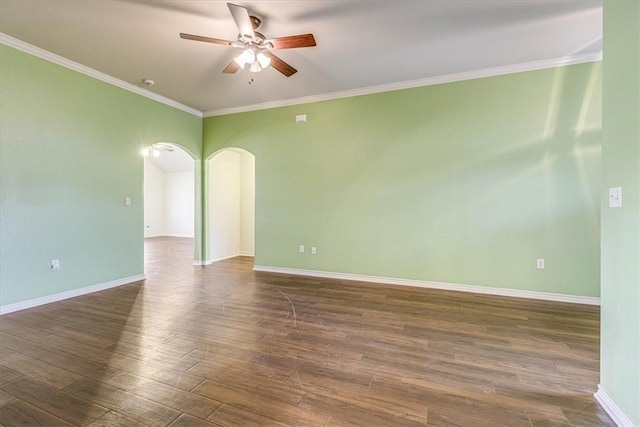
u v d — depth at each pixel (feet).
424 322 9.23
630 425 4.68
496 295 11.97
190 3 7.98
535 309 10.36
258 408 5.33
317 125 14.92
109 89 12.80
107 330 8.55
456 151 12.51
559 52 10.59
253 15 8.45
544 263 11.44
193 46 10.22
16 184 10.06
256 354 7.22
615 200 5.11
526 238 11.64
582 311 10.16
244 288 12.90
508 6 8.12
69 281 11.54
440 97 12.68
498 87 11.84
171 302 11.03
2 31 9.36
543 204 11.40
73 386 5.91
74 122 11.62
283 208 15.78
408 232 13.38
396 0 7.84
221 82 13.23
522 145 11.60
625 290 4.85
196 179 18.02
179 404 5.41
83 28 9.17
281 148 15.74
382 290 12.64
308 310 10.23
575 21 8.81
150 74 12.46
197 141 17.40
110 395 5.65
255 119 16.29
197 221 18.17
